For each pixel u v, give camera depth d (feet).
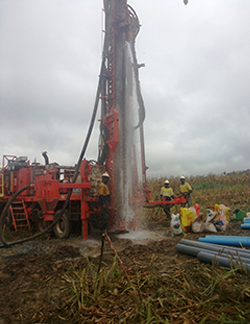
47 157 31.99
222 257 12.91
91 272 12.89
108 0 26.81
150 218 32.37
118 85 25.22
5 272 13.51
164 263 14.25
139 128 26.71
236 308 8.71
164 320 8.47
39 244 20.21
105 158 24.57
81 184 21.81
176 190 56.75
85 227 22.09
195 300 9.65
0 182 32.58
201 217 22.89
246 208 36.22
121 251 16.94
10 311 9.90
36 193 26.25
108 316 9.03
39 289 11.55
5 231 28.14
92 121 23.72
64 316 9.38
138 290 10.68
